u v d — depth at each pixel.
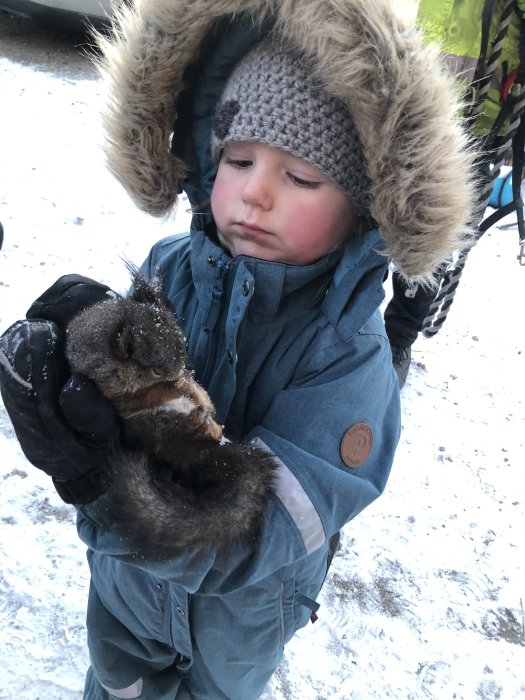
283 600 1.25
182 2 0.98
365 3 0.85
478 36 1.95
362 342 1.04
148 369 0.83
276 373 1.04
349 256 0.99
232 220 0.98
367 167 0.94
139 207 1.28
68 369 0.84
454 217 0.95
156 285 0.99
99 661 1.42
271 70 0.92
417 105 0.88
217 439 0.92
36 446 0.81
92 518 0.93
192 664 1.38
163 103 1.12
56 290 0.96
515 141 2.08
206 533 0.86
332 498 0.94
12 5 5.71
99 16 5.54
